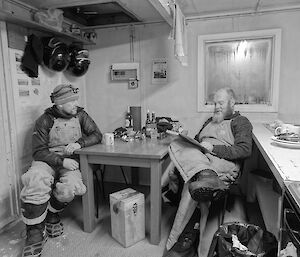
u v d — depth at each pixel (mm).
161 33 3012
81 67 2902
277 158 1334
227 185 1909
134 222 2008
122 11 2910
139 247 1988
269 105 2773
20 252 1935
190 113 3037
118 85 3242
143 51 3104
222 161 2037
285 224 1020
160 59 3051
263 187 2432
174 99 3068
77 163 2131
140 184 3322
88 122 2486
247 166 2807
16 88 2346
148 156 1920
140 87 3168
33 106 2547
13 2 2312
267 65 2740
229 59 2836
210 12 2787
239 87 2848
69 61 2732
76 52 2846
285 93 2734
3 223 2250
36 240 1896
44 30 2520
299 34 2631
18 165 2398
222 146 2090
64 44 2621
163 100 3107
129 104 3232
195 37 2902
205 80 2938
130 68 3141
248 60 2785
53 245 2020
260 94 2797
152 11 2637
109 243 2047
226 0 2463
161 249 1956
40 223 1922
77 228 2271
